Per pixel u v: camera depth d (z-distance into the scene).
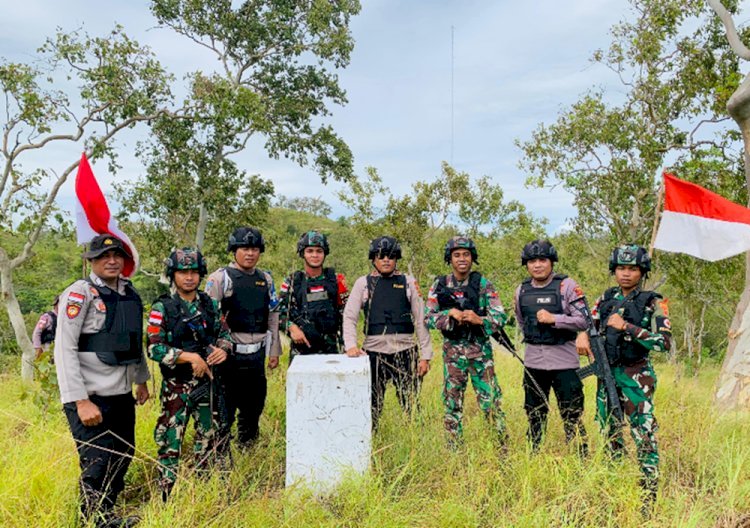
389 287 4.50
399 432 4.07
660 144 13.86
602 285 18.11
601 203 15.75
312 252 4.60
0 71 11.66
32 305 23.09
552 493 3.26
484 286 4.33
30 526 2.80
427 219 19.42
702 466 3.76
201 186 16.23
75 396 2.99
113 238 3.23
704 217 5.30
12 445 4.02
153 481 3.77
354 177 19.11
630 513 2.96
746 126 7.26
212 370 3.86
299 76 19.02
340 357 4.03
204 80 15.26
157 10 17.45
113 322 3.19
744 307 6.59
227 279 4.21
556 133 15.35
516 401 5.67
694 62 13.52
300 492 3.31
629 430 3.98
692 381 7.71
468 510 3.02
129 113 13.41
